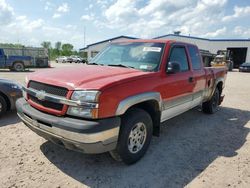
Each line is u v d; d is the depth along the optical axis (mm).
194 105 5270
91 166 3379
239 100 9031
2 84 5406
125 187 2926
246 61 38531
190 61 4832
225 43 39188
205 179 3176
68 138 2809
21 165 3324
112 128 2885
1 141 4113
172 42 4305
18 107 3574
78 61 50656
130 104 3104
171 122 5695
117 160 3398
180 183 3061
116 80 3020
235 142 4531
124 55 4332
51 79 3150
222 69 6734
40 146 3941
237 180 3178
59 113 2947
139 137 3504
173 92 4117
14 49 23359
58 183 2945
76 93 2824
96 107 2771
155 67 3814
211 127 5410
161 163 3562
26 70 22391
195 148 4176
